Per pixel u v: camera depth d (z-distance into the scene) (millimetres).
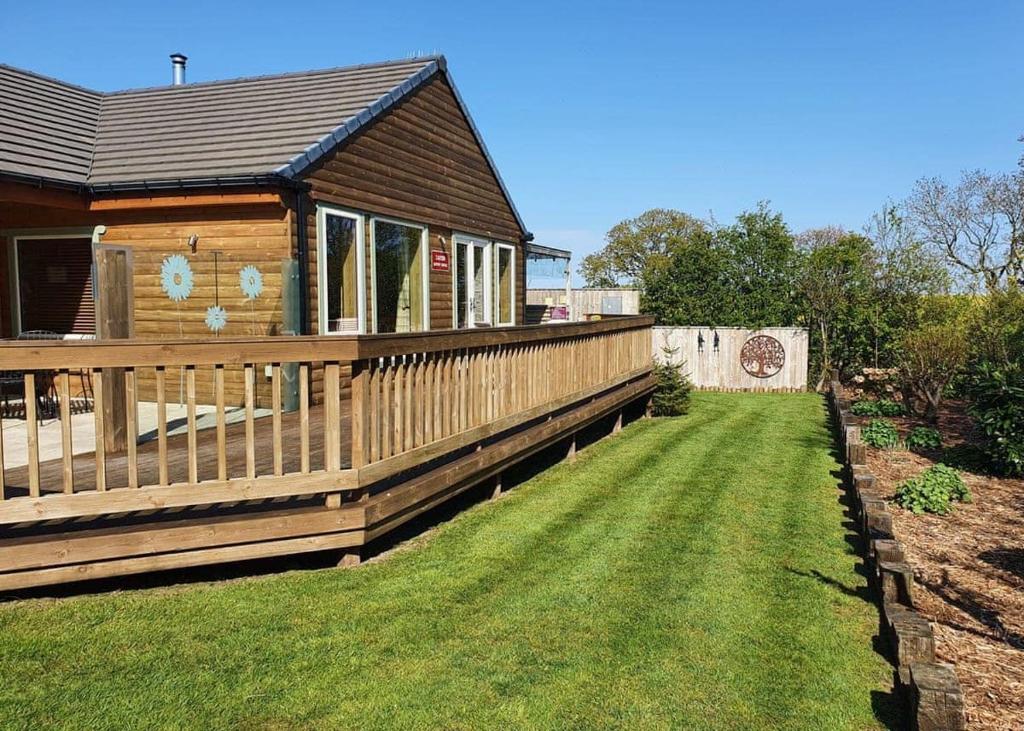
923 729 3182
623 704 3467
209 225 8477
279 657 3686
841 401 12633
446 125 12117
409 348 5191
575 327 8750
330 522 4582
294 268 8062
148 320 8539
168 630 3865
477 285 13766
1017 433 9148
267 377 8281
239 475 5016
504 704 3416
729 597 4770
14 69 11023
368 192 9797
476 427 6277
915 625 3883
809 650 4082
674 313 19672
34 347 3924
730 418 13391
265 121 9680
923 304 16078
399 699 3404
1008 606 5000
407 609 4309
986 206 22594
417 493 5297
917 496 7402
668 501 7156
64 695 3252
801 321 18344
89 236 9008
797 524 6504
